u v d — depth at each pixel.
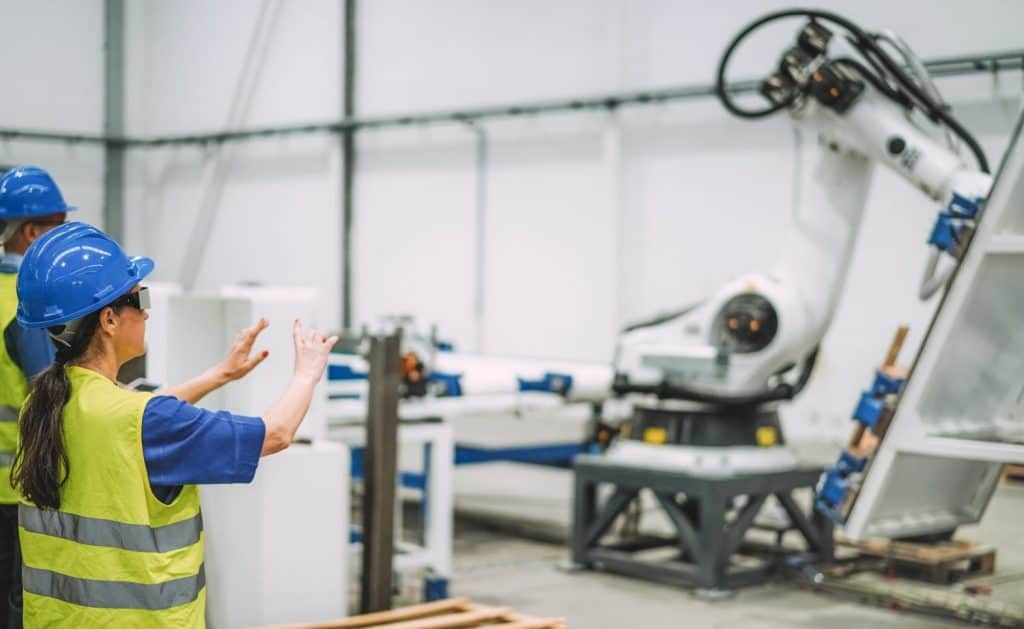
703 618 4.45
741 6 9.76
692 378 5.20
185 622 2.09
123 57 15.04
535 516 6.76
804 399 9.38
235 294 3.56
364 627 3.32
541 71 11.22
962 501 4.62
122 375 3.79
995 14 8.41
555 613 4.52
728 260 9.92
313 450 3.42
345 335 6.44
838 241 5.02
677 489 4.91
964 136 4.53
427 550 4.51
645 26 10.39
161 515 2.09
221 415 2.10
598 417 6.18
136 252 15.23
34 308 2.15
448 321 12.14
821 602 4.73
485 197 11.75
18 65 14.15
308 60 13.36
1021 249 3.60
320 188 13.33
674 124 10.22
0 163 14.09
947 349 3.81
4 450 2.92
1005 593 4.80
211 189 14.52
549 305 11.23
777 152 9.57
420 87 12.30
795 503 5.18
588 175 10.89
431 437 4.49
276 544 3.35
